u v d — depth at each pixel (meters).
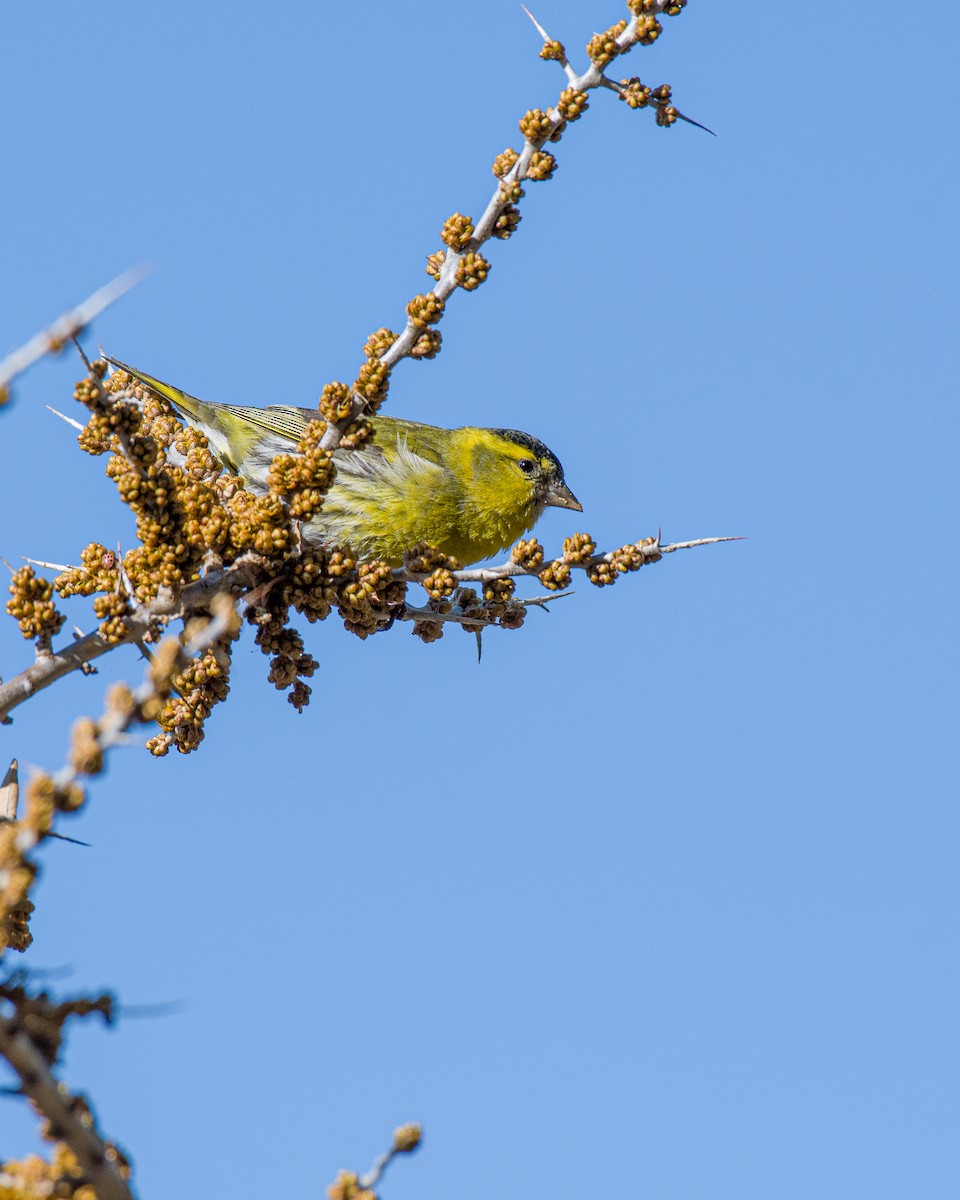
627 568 11.63
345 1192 6.36
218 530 10.59
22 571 9.09
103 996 6.22
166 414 12.75
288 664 11.45
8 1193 5.77
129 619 9.58
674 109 10.85
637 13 10.80
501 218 10.91
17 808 8.74
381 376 10.89
